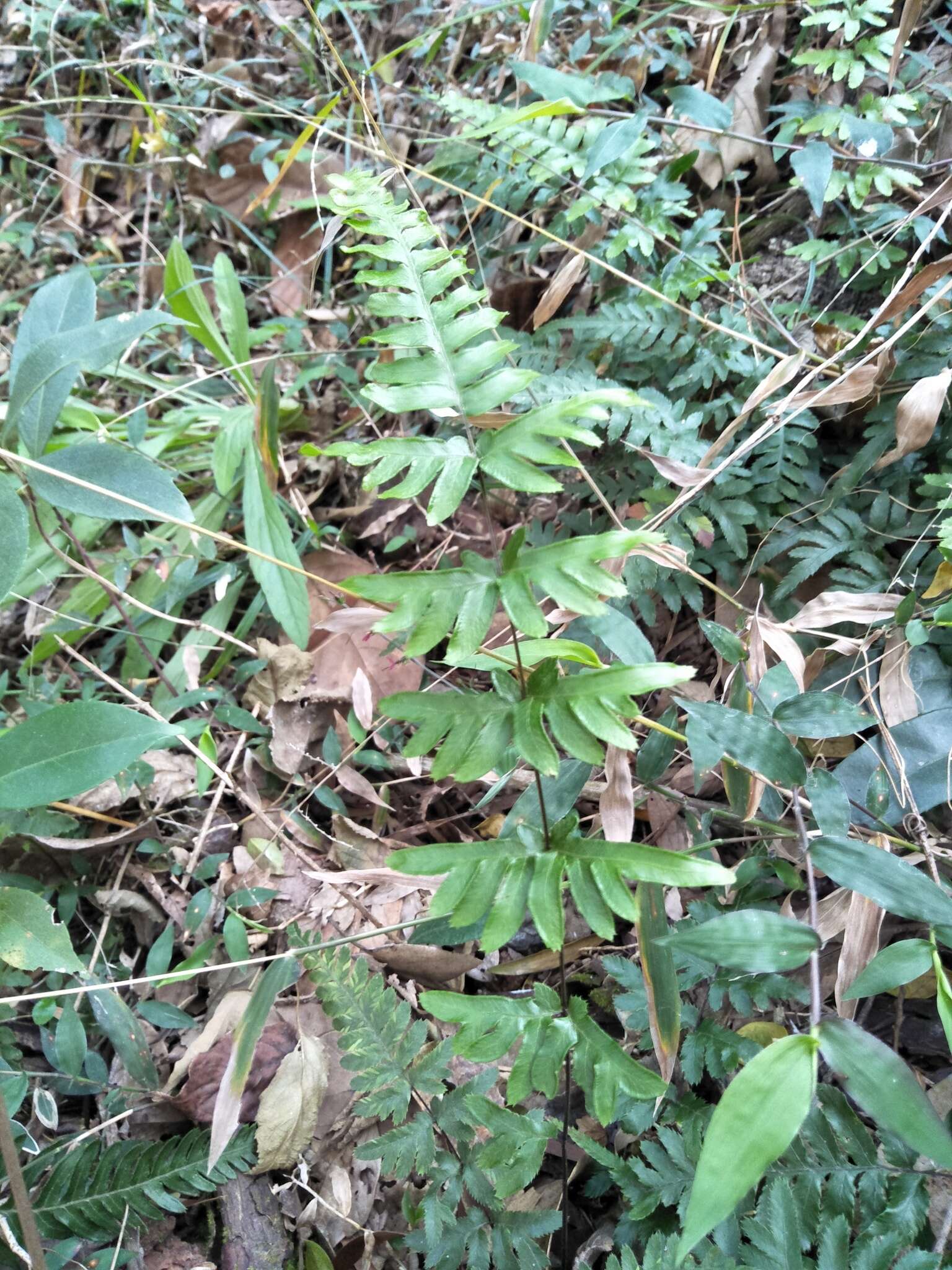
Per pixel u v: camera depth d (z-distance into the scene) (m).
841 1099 0.49
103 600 0.97
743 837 0.62
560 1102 0.60
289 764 0.85
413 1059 0.56
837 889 0.60
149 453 1.06
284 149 1.37
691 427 0.76
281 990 0.57
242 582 0.99
